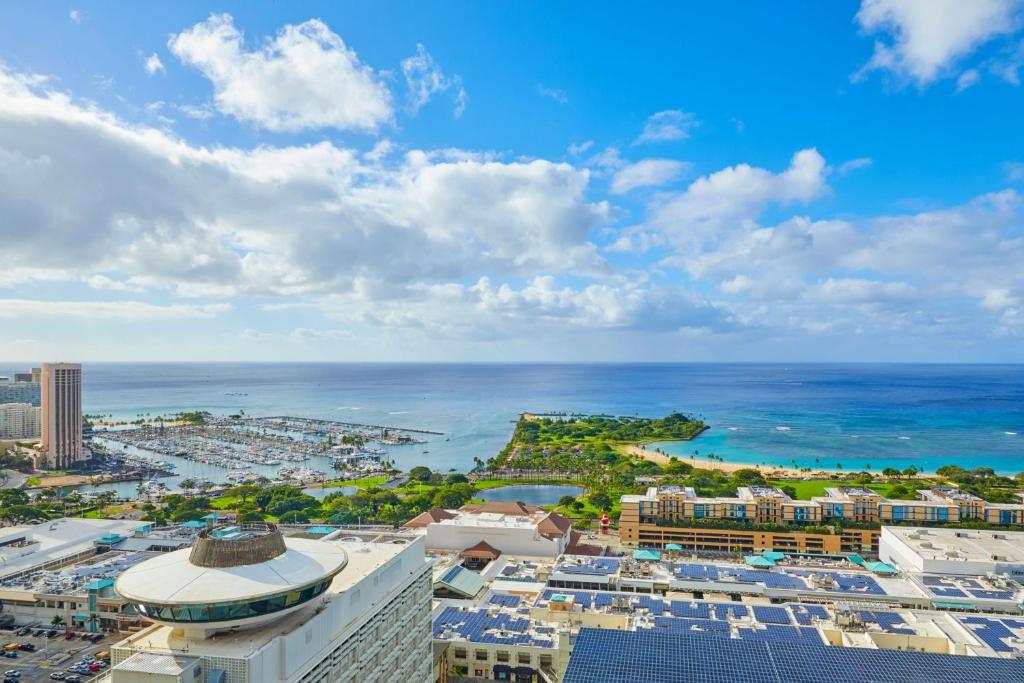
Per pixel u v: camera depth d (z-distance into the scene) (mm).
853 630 162375
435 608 196500
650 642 126938
